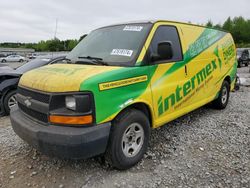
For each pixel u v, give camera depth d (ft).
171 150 14.20
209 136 16.24
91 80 10.42
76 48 15.81
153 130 17.22
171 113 14.75
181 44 15.49
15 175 11.86
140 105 12.77
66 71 11.55
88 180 11.40
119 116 11.68
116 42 13.85
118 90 11.34
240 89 33.60
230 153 13.89
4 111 21.59
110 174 11.87
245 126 18.08
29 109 11.93
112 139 11.31
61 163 12.88
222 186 10.91
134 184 11.09
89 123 10.38
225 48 21.67
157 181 11.28
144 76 12.56
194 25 17.46
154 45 13.48
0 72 21.98
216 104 21.86
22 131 11.52
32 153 13.99
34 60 26.48
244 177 11.54
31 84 11.66
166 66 13.92
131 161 12.20
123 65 12.23
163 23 14.60
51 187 10.96
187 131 17.07
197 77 16.99
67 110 10.45
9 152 14.20
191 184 11.06
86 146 10.22
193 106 16.96
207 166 12.51
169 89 14.25
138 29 13.91
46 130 10.45
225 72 21.67
